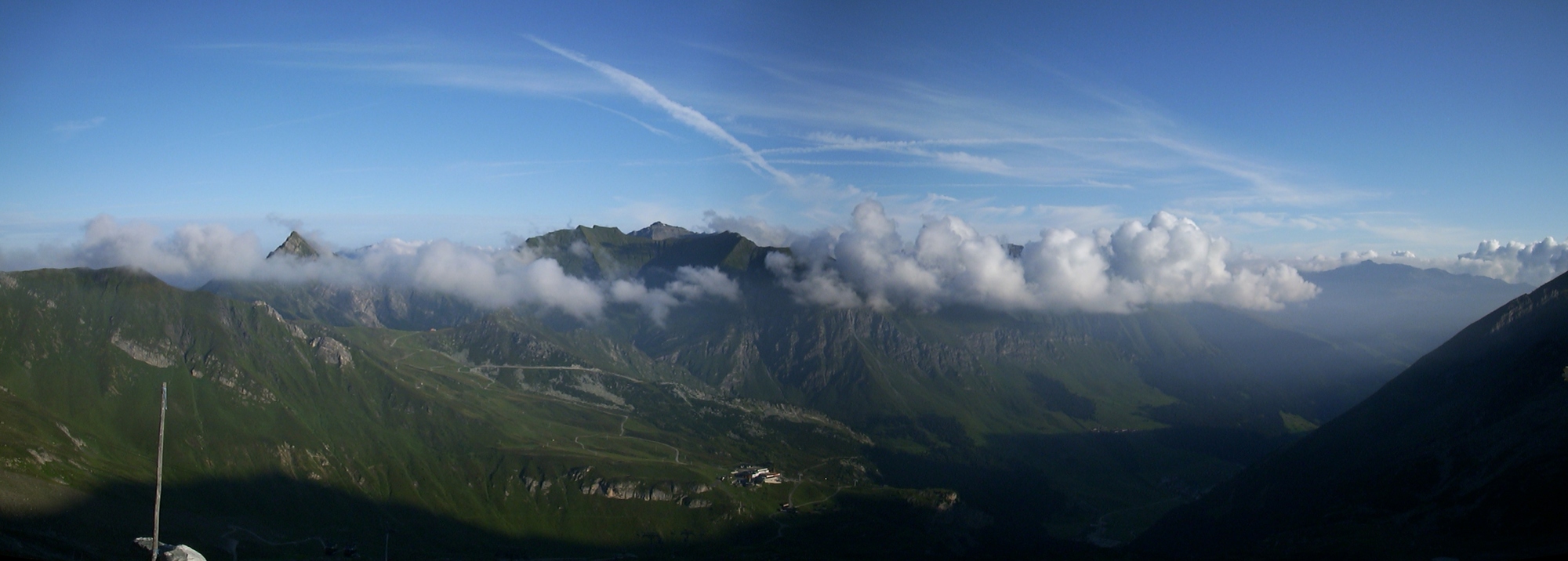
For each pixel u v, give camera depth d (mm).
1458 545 189125
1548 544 174375
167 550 109625
